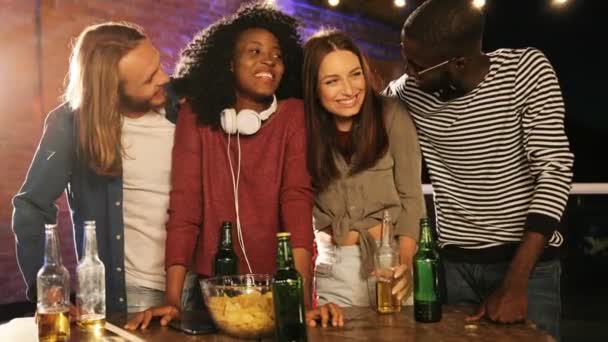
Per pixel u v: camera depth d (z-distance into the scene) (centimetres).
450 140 209
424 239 176
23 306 471
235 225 207
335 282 221
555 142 193
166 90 221
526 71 198
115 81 210
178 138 211
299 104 214
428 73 196
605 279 418
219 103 210
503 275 208
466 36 190
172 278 195
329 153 212
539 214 185
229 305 160
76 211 219
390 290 186
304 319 155
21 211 207
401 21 691
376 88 217
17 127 467
